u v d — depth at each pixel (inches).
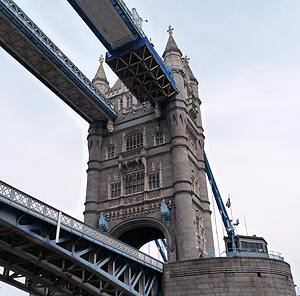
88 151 2230.6
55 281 1353.3
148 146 2064.5
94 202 2028.8
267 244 1785.2
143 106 2217.0
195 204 1947.6
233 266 1488.7
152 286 1557.6
